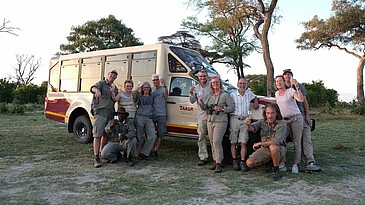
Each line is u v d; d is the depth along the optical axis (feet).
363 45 114.62
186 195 16.34
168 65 25.95
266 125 20.42
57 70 33.45
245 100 21.52
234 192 16.98
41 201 15.28
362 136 37.32
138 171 21.18
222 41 125.70
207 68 26.37
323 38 119.14
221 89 21.34
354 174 20.95
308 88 89.66
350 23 110.42
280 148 20.12
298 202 15.57
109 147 22.94
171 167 22.36
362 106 69.15
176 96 25.27
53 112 33.37
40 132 38.17
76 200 15.48
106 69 29.43
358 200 16.01
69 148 28.53
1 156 25.09
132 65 27.68
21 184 18.01
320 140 34.50
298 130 20.93
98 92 22.12
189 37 126.82
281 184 18.56
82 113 31.73
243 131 21.16
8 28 71.72
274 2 65.36
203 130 22.40
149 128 23.97
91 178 19.35
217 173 20.77
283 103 20.95
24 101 99.60
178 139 34.94
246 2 69.62
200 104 21.54
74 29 168.66
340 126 47.47
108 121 22.98
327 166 23.12
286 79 21.12
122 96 24.00
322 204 15.28
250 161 20.57
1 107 68.18
